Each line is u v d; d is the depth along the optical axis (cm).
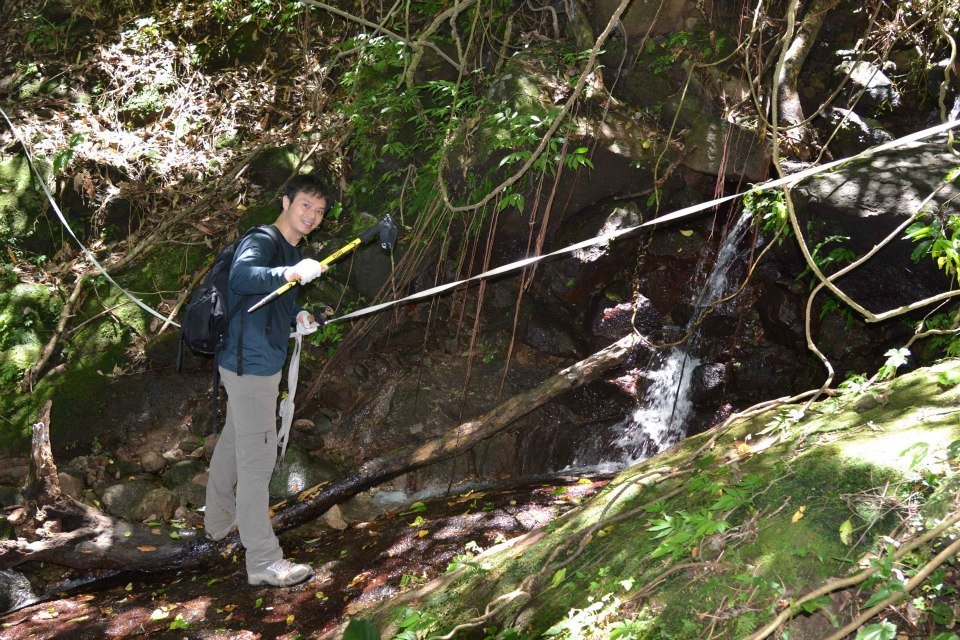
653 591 236
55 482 430
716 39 569
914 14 596
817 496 244
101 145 594
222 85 652
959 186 470
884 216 465
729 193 545
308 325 408
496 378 532
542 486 464
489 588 285
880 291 501
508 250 548
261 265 362
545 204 526
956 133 548
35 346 523
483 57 614
